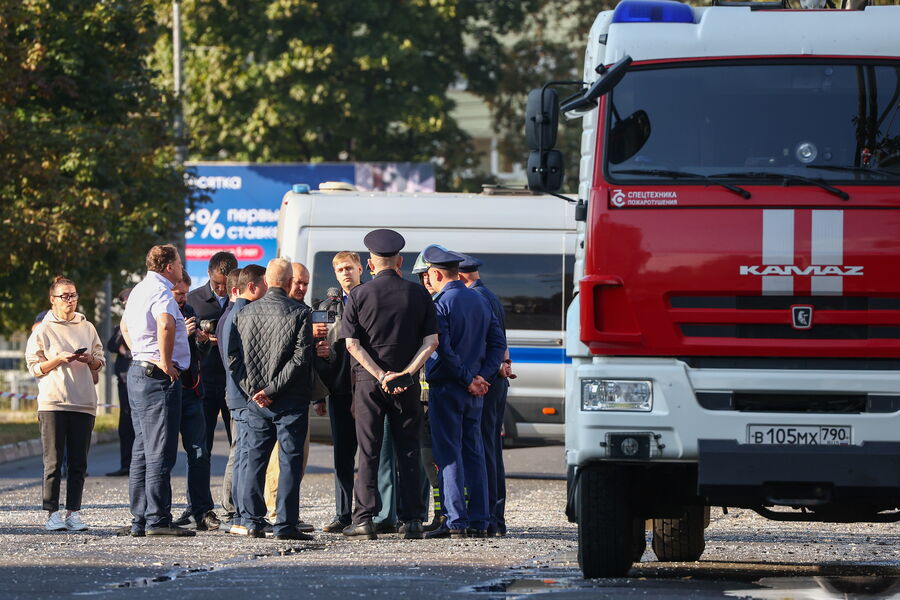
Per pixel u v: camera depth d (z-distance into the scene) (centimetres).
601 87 2356
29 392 8544
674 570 2592
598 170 2353
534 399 4903
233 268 3647
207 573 2470
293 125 10488
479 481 3136
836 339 2284
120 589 2264
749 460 2258
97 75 7831
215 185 9962
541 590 2228
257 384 3077
